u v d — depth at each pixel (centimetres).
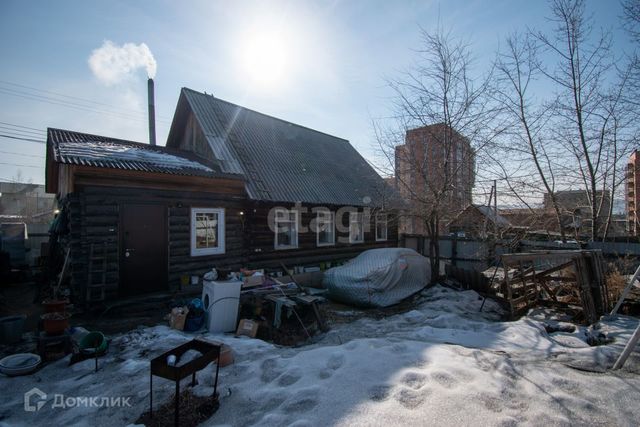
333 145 1830
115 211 743
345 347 447
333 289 938
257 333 682
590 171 1159
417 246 1617
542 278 693
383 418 277
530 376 348
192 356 338
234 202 990
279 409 312
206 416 321
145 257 791
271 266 1096
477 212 1347
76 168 687
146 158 865
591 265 619
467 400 299
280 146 1417
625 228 1551
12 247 1227
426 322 618
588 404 292
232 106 1455
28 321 685
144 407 345
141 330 613
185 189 861
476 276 932
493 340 478
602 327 507
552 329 532
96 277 712
